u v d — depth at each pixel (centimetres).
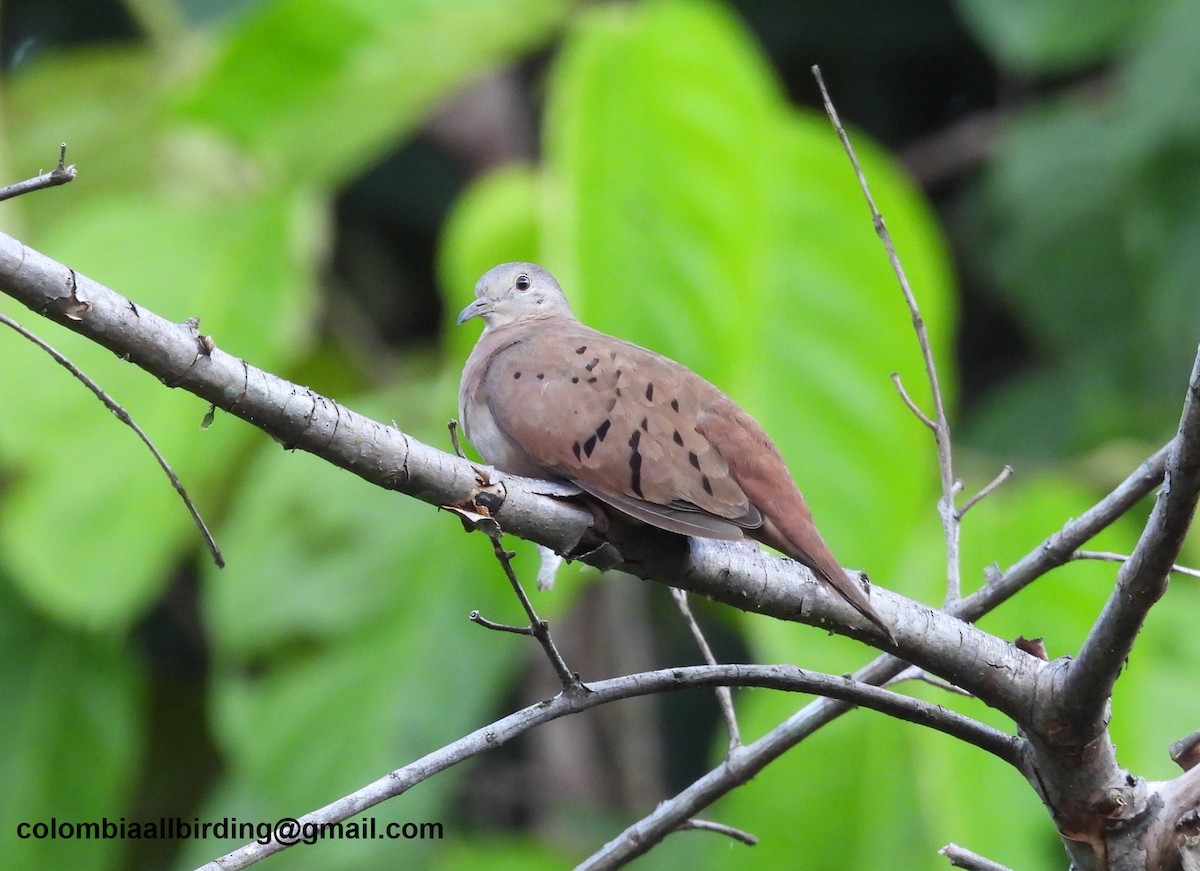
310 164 1381
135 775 1395
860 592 640
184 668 1581
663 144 1177
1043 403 1468
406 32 1305
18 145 1448
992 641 653
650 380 734
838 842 1215
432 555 1250
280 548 1260
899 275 720
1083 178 1455
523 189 1296
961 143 1672
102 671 1341
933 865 1170
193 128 1373
